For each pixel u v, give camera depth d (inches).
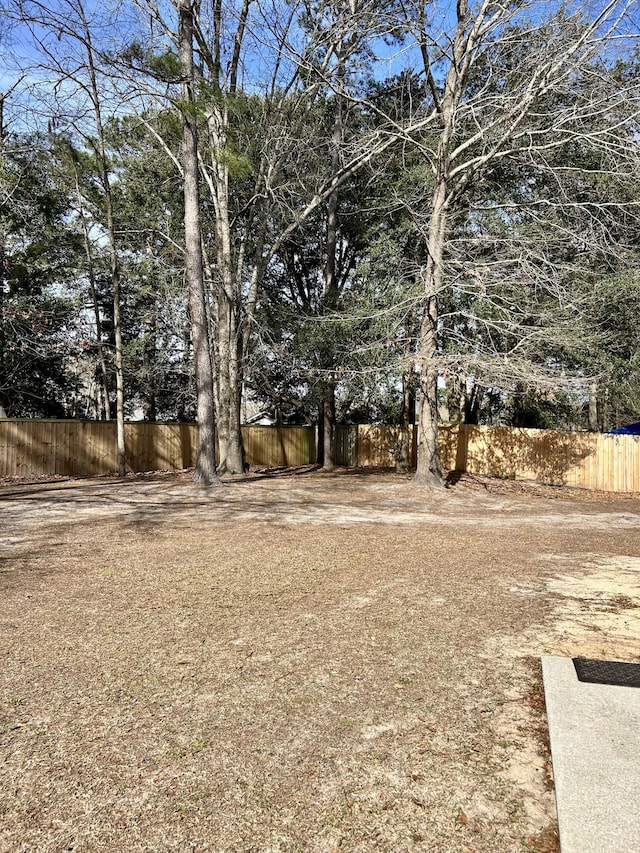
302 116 629.9
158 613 190.5
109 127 756.6
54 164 666.2
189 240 540.7
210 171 672.4
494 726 117.2
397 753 107.3
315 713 122.7
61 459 709.9
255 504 458.0
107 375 872.3
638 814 85.1
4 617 186.5
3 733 115.2
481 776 100.2
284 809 91.7
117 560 264.7
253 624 179.8
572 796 89.4
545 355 658.2
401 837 85.2
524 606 198.2
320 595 211.0
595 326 598.5
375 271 688.4
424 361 509.7
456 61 552.7
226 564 258.2
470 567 256.2
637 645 160.7
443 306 648.4
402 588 220.7
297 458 944.9
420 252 716.0
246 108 602.5
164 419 1114.7
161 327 850.8
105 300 932.0
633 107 531.8
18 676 142.3
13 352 746.2
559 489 660.1
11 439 673.6
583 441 700.7
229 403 677.3
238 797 94.6
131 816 90.0
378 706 125.6
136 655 155.4
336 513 422.0
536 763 104.1
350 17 549.3
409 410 830.5
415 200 653.9
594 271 609.9
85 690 134.3
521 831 86.1
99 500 471.5
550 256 603.2
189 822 88.7
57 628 176.4
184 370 871.1
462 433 797.2
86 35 542.6
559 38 515.8
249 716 121.5
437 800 93.7
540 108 601.9
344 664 148.6
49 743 111.4
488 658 152.1
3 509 420.8
